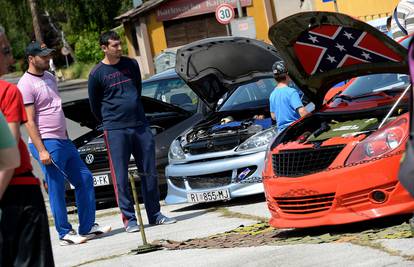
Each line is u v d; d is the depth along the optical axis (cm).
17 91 748
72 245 1320
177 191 1512
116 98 1365
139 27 5509
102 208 1797
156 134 1705
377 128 1035
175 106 1736
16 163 661
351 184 995
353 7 3581
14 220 696
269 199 1095
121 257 1137
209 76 1578
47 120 1277
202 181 1478
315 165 1041
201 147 1488
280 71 1391
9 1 7912
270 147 1130
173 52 4694
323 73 1131
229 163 1445
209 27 5347
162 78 1855
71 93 5884
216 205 1526
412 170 511
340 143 1030
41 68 1271
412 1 1338
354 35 1032
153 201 1398
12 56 709
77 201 1327
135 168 1677
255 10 5244
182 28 5378
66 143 1300
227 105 1614
